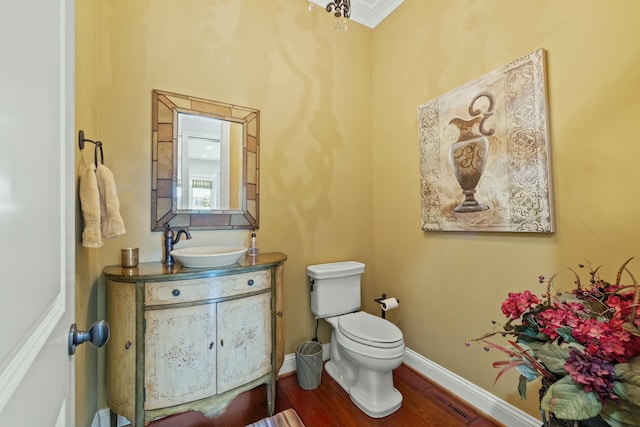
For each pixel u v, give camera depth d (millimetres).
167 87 1665
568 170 1266
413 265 2078
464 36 1721
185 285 1353
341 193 2314
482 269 1620
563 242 1281
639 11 1071
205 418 1596
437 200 1864
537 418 1354
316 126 2203
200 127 1760
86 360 1243
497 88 1516
